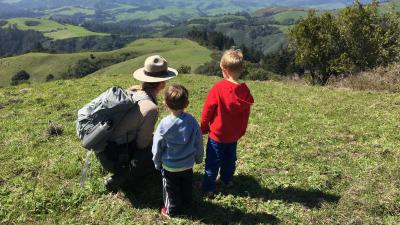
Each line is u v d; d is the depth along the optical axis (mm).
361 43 10344
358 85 6355
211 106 2096
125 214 2131
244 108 2084
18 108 4465
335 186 2420
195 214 2137
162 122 1958
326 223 2047
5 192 2342
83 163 2730
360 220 2053
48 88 5637
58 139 3305
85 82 6207
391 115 3920
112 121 2057
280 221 2072
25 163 2770
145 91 2193
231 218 2113
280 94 5312
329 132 3404
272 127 3559
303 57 10898
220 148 2174
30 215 2133
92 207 2205
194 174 2586
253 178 2516
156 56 2154
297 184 2438
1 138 3344
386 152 2914
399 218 2076
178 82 6508
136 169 2176
